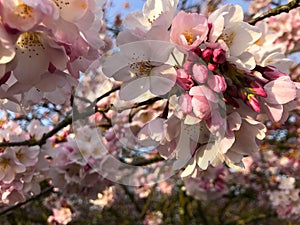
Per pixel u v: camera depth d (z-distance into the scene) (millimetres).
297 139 548
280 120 143
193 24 130
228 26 135
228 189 628
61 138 312
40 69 111
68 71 123
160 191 666
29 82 112
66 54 110
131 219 708
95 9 121
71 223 637
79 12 109
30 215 614
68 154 281
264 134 137
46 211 596
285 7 190
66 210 513
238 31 136
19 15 98
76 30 109
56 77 117
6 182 247
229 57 130
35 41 109
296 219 570
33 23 99
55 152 283
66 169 286
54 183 290
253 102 129
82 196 300
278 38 355
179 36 129
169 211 713
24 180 260
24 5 99
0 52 99
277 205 549
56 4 108
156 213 672
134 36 130
